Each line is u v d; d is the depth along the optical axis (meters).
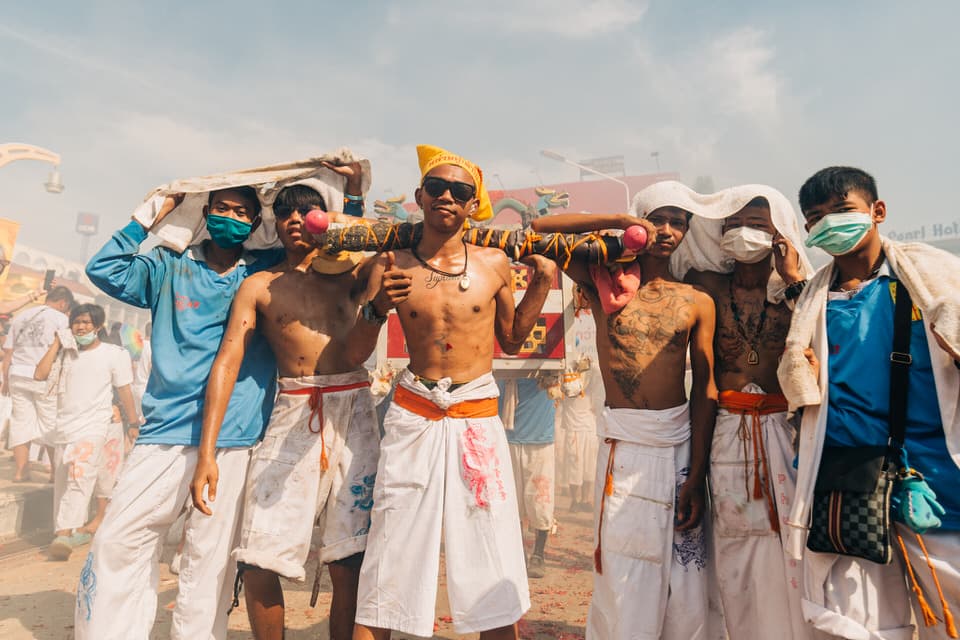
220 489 2.90
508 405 5.02
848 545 2.24
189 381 2.97
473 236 2.85
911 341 2.30
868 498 2.22
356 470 2.96
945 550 2.20
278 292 2.99
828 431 2.39
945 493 2.21
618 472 2.91
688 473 2.91
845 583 2.30
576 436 7.93
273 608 2.87
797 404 2.38
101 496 6.10
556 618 4.03
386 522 2.62
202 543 2.85
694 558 2.88
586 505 8.00
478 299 2.73
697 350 2.97
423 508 2.59
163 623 3.81
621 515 2.85
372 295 2.88
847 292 2.49
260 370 3.09
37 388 7.33
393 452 2.68
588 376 8.21
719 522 2.82
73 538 5.66
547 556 5.61
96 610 2.74
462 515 2.59
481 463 2.64
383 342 4.66
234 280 3.14
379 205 5.39
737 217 2.92
